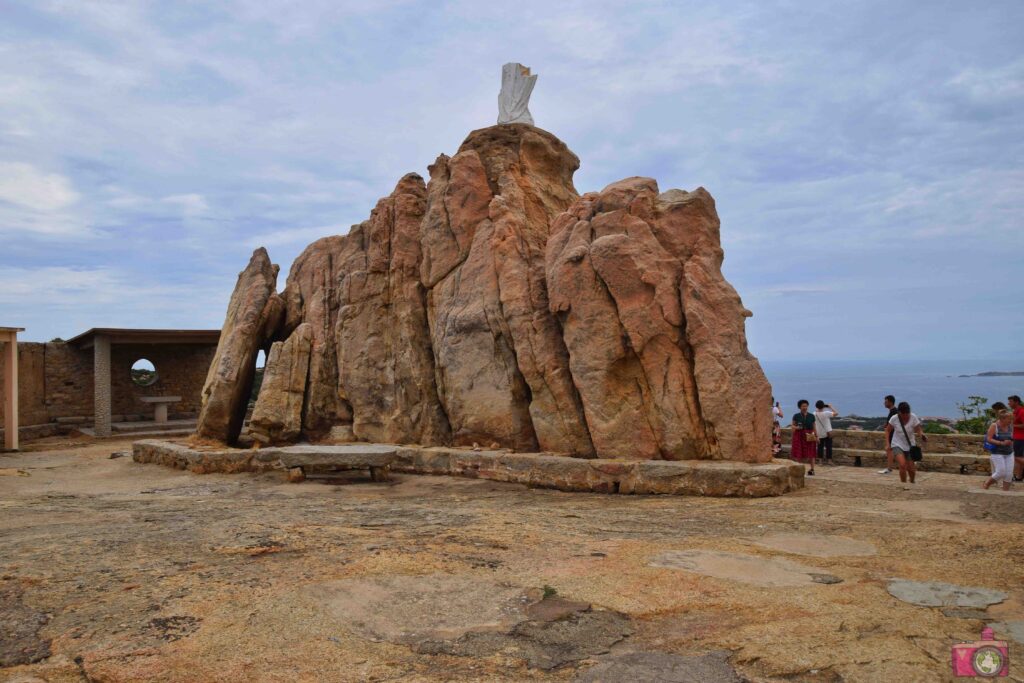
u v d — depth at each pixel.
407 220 19.09
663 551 8.19
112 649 5.55
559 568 7.59
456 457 15.55
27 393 30.12
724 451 12.95
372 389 18.66
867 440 19.44
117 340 29.75
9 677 5.13
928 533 8.83
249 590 6.93
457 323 16.78
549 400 15.14
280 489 14.47
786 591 6.70
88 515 11.14
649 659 5.32
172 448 18.39
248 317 20.80
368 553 8.27
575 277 14.43
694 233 14.16
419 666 5.26
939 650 5.32
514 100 19.86
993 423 12.63
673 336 13.52
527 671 5.15
